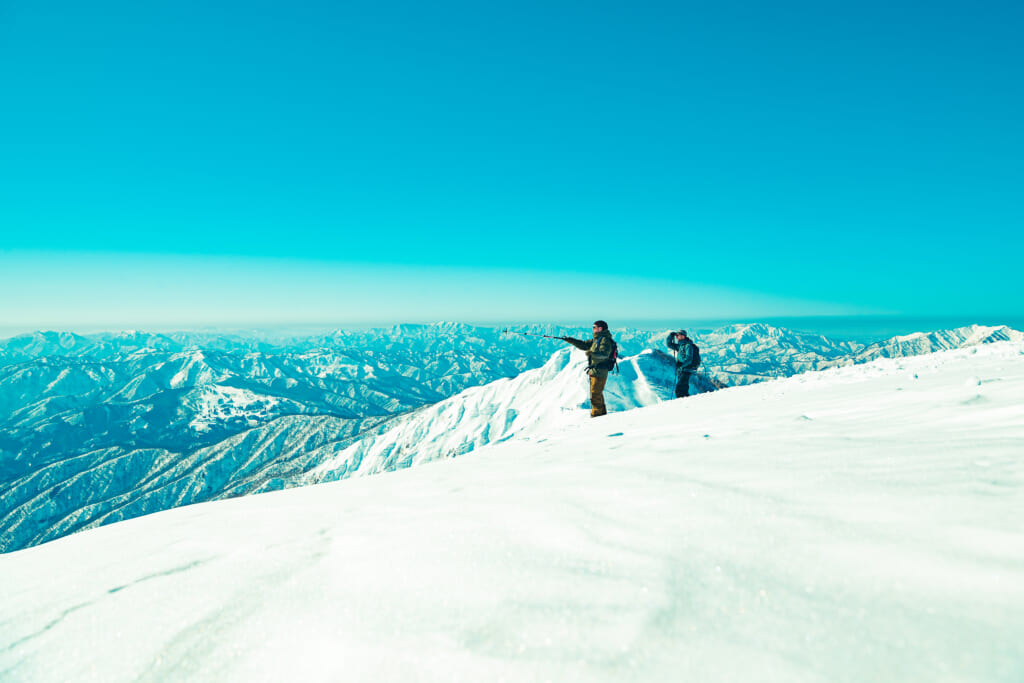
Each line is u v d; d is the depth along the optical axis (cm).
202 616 170
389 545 210
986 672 88
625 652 117
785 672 100
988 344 1022
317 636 148
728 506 196
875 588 126
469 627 139
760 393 867
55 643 167
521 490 268
